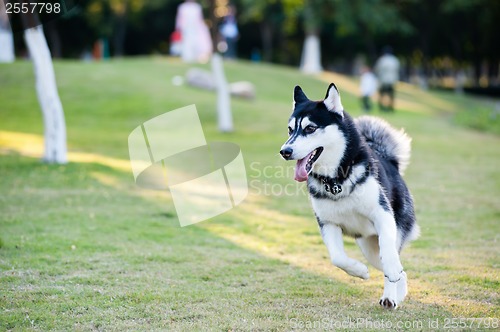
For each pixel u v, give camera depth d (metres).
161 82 23.11
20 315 5.11
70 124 17.91
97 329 4.88
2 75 21.44
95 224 8.33
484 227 8.52
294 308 5.39
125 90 21.27
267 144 15.59
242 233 8.24
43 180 10.88
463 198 10.43
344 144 5.40
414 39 43.12
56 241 7.39
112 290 5.79
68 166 11.91
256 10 32.88
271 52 46.16
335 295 5.78
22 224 8.16
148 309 5.31
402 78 50.38
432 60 48.81
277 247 7.59
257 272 6.50
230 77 25.89
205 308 5.36
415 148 16.03
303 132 5.53
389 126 6.34
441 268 6.61
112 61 27.02
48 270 6.32
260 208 9.80
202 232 8.23
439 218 9.06
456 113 26.16
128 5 40.53
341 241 5.57
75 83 21.69
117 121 18.44
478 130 20.92
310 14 31.16
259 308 5.37
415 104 27.97
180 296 5.65
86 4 36.94
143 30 44.38
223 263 6.80
